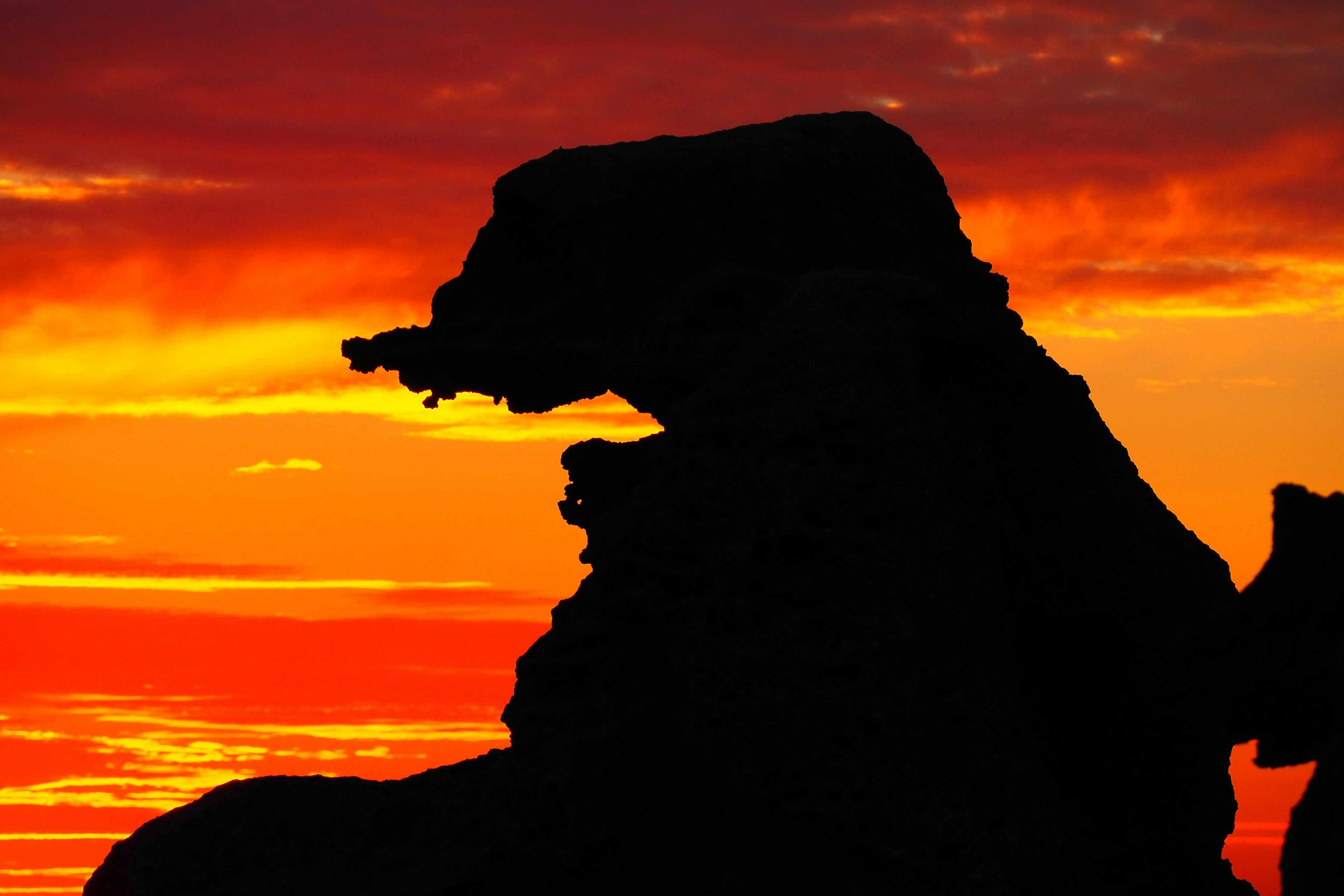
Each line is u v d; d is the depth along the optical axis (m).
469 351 38.84
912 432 34.38
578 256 38.06
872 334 35.28
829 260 38.91
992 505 35.16
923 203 39.94
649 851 34.34
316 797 37.88
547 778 34.41
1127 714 36.75
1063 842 32.78
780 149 39.19
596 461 38.25
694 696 33.06
